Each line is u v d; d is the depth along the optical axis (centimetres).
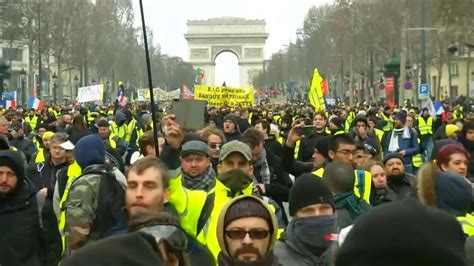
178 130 856
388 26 8650
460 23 6794
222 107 3934
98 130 2119
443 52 8694
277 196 1311
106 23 11569
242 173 863
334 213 728
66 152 1376
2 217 902
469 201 763
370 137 2058
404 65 6769
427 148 2847
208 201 815
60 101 9619
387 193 1122
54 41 9381
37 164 1490
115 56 12506
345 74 12188
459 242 298
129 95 12169
